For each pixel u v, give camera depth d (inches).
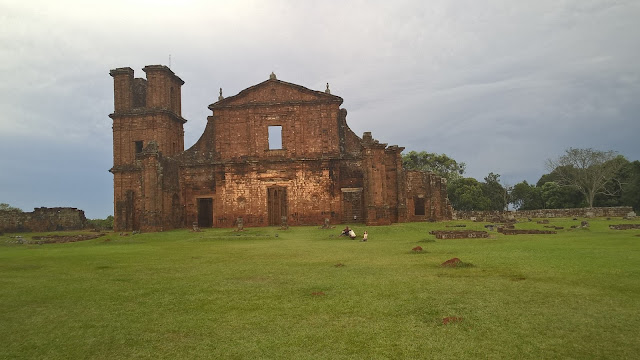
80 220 2600.9
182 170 1959.9
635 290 382.6
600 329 280.7
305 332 290.0
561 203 3075.8
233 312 345.1
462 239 970.7
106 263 685.3
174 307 366.9
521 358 238.2
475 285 418.3
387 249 810.2
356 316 323.0
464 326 291.7
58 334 303.3
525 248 729.6
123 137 1973.4
